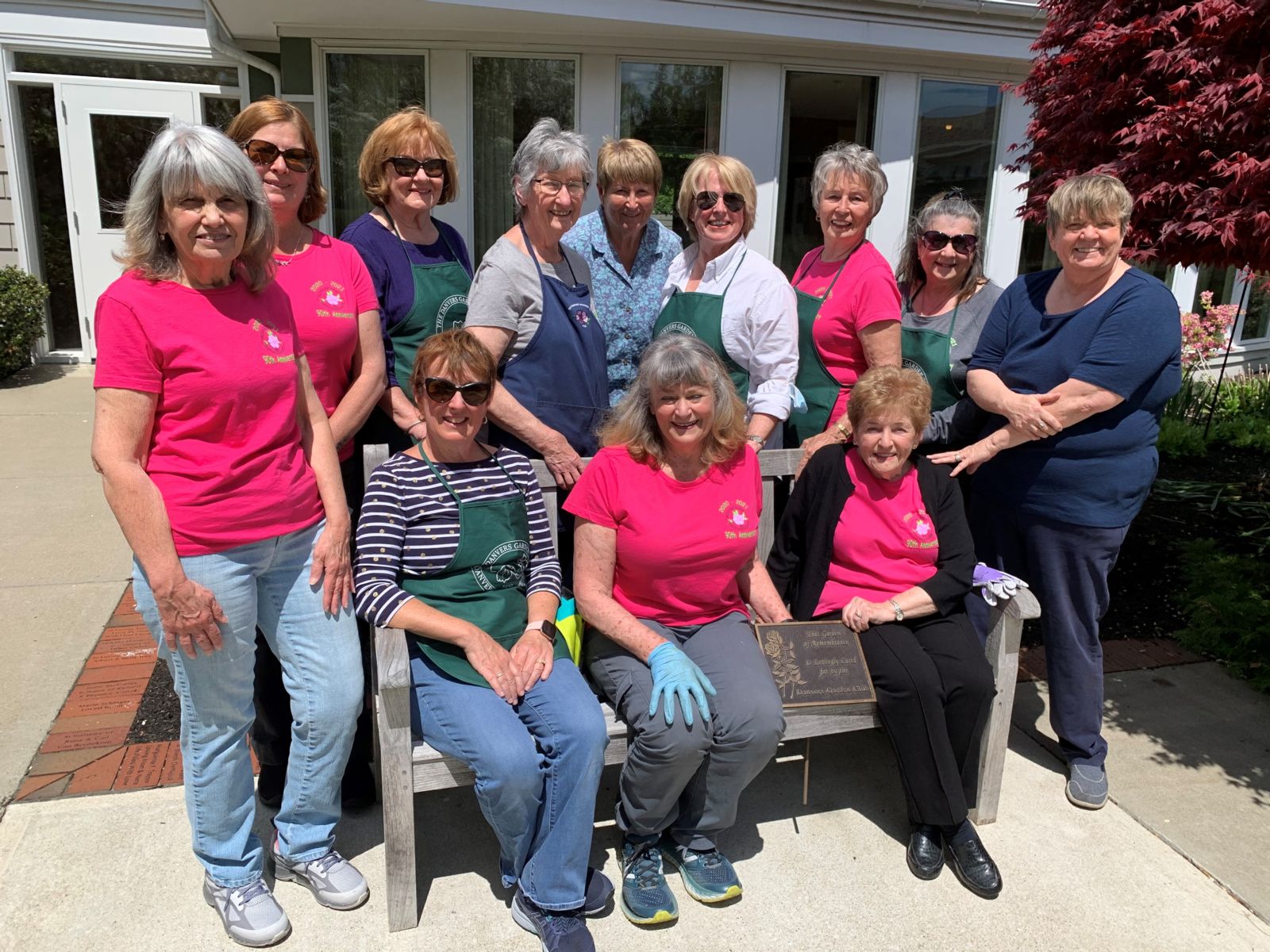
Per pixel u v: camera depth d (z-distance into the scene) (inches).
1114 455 103.8
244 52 270.8
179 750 111.9
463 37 249.4
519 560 92.3
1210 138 140.6
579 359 106.4
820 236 290.2
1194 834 103.1
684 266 122.5
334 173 259.8
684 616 98.0
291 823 89.6
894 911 90.9
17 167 296.8
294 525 81.8
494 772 80.7
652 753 85.5
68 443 233.8
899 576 103.6
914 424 99.7
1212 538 197.3
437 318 108.6
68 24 289.1
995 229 307.4
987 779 102.6
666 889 89.8
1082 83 161.8
